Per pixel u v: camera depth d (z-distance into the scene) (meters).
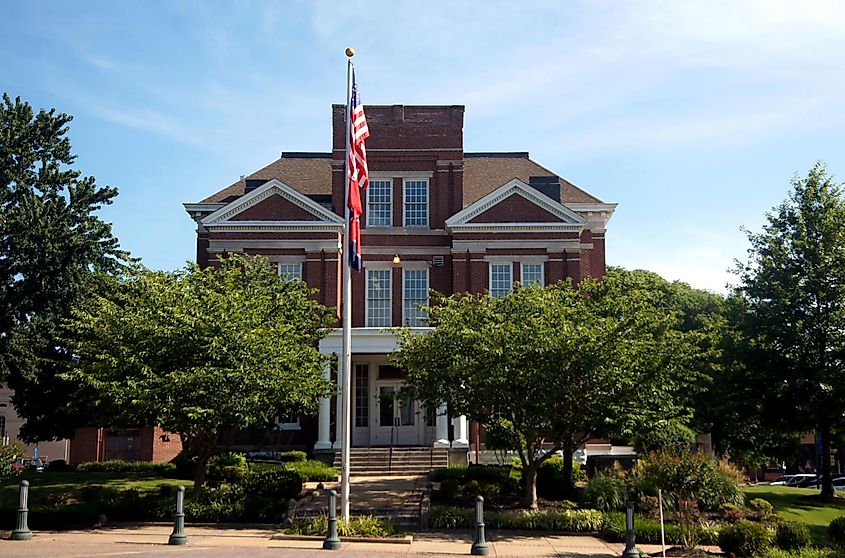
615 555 19.09
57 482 29.58
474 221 38.91
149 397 22.92
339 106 40.41
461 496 26.34
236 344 24.00
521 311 25.42
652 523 21.66
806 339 31.36
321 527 21.09
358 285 39.59
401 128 40.81
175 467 32.47
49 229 33.12
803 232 32.22
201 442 25.23
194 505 23.53
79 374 24.72
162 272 27.38
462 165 40.59
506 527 23.03
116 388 23.14
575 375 23.73
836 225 31.98
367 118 40.91
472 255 38.78
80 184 35.47
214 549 18.34
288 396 24.72
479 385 23.94
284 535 20.81
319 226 38.31
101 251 35.16
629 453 37.19
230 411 23.47
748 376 31.91
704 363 30.48
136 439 45.94
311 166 44.78
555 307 25.14
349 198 22.67
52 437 36.72
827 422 31.05
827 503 30.91
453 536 21.69
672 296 47.12
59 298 33.69
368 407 38.28
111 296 31.83
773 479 73.69
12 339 32.31
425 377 25.64
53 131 36.03
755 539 19.50
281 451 36.44
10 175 34.31
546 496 27.52
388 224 40.28
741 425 39.31
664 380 24.52
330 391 28.25
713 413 38.62
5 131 34.31
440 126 40.84
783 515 26.80
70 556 16.94
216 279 29.53
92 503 23.86
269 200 38.72
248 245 38.28
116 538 20.14
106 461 41.31
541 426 25.38
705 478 23.28
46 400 34.31
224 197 42.06
